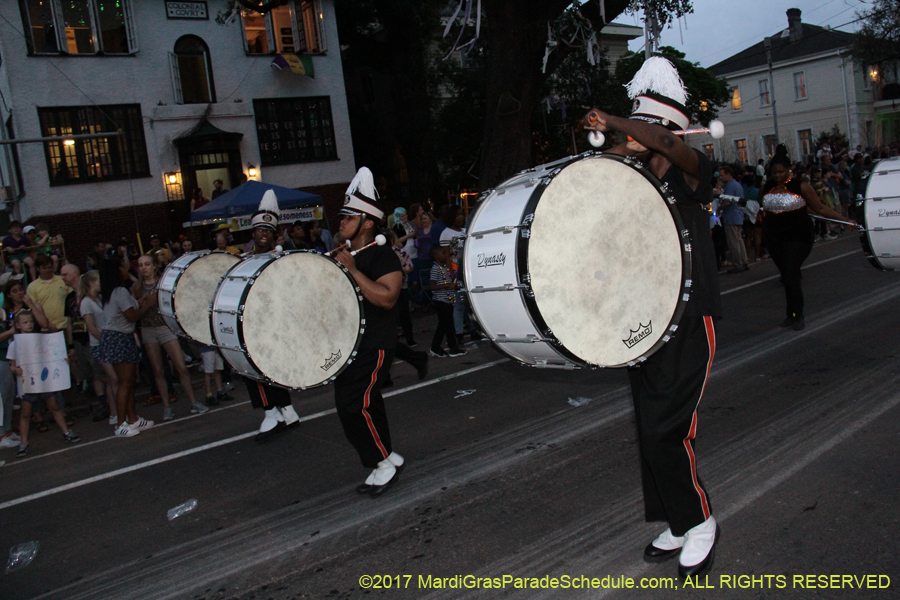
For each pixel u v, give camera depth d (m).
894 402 5.04
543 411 5.97
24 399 6.82
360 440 4.47
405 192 24.98
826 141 32.53
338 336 4.39
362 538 3.94
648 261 3.04
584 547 3.51
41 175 16.27
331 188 20.17
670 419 3.01
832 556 3.16
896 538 3.25
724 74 45.25
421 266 11.88
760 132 44.38
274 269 4.25
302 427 6.38
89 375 9.37
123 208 17.17
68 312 9.26
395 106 22.22
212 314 4.52
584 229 2.98
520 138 12.41
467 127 20.83
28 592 3.80
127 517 4.74
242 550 3.98
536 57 12.53
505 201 3.20
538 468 4.66
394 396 7.12
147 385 9.62
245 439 6.30
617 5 12.73
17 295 7.04
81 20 16.70
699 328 3.06
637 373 3.25
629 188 3.03
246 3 15.18
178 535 4.32
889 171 5.39
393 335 4.54
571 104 19.59
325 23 20.00
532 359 3.36
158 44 17.59
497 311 3.18
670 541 3.27
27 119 16.11
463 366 8.20
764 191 7.76
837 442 4.46
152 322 7.43
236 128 18.69
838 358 6.41
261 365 4.20
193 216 13.25
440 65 21.34
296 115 19.70
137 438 6.93
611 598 3.05
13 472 6.28
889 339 6.84
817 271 11.84
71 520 4.82
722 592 2.98
